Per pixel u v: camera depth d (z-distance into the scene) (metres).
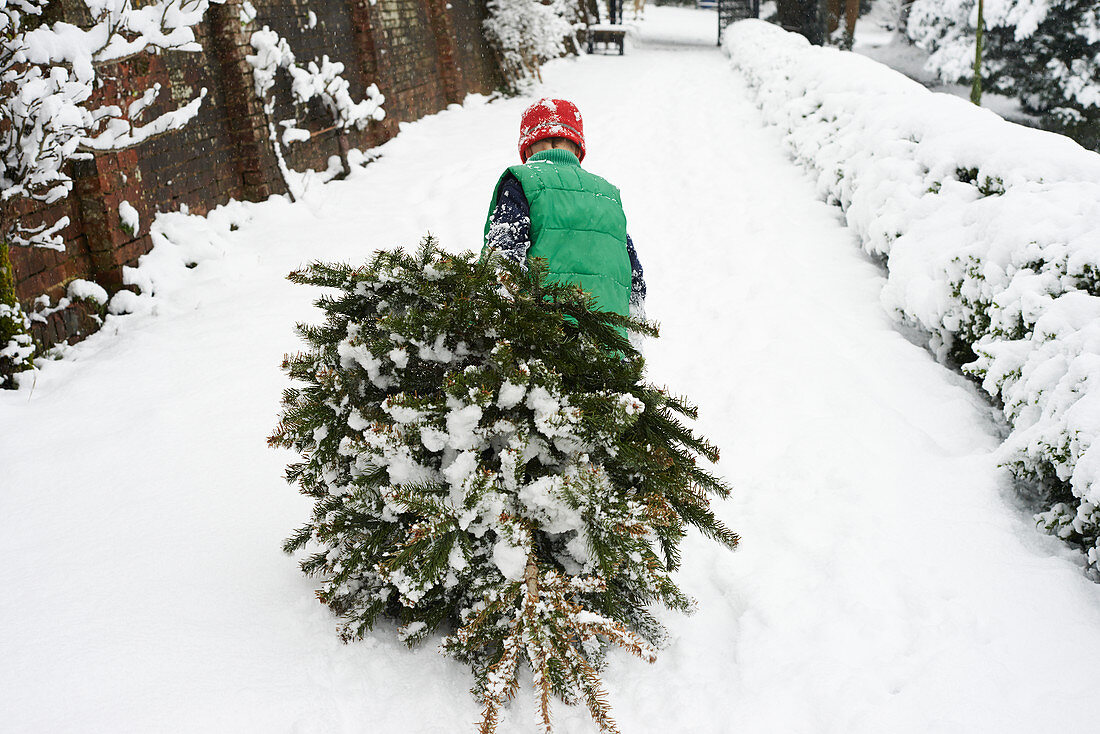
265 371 4.00
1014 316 3.20
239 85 7.00
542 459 1.99
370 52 10.12
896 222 4.68
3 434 3.31
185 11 4.43
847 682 2.04
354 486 2.00
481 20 14.76
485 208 7.04
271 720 1.85
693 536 2.79
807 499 2.95
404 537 2.02
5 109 3.77
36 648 2.02
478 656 2.05
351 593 2.16
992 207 3.80
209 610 2.22
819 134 7.57
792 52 12.17
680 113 12.65
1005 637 2.18
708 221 6.88
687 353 4.46
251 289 5.36
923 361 4.03
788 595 2.40
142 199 5.53
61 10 4.64
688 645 2.23
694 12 45.38
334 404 2.06
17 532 2.61
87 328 4.80
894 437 3.32
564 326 2.11
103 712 1.81
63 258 4.87
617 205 2.40
